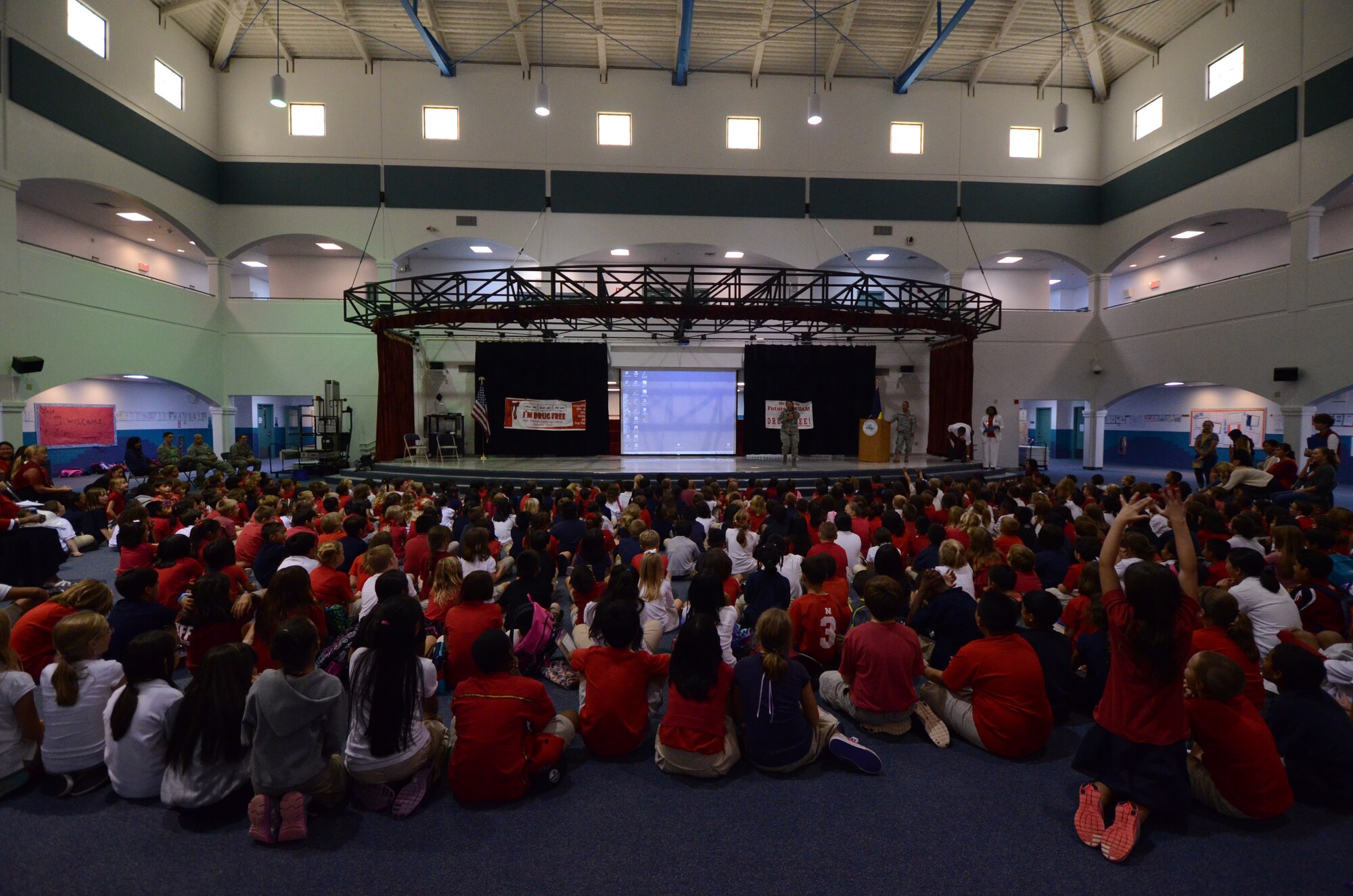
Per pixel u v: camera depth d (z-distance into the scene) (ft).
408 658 9.96
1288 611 13.14
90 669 10.44
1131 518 9.47
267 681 9.17
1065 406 84.17
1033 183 62.64
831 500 23.48
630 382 63.98
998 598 11.66
